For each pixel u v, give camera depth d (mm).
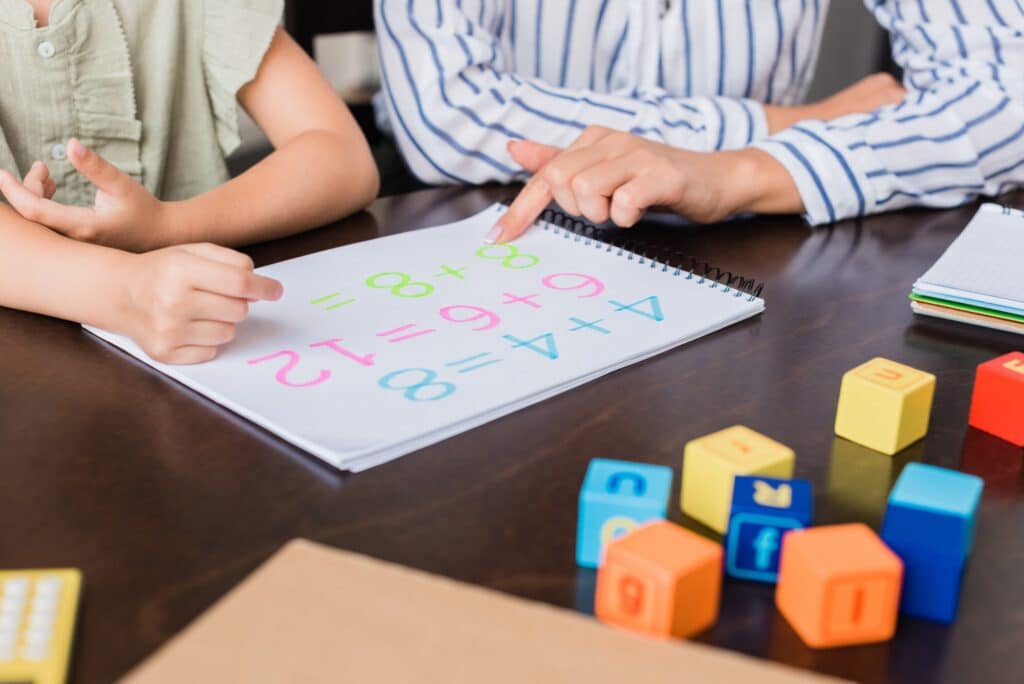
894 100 1114
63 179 895
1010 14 1024
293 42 991
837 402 535
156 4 914
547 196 800
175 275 545
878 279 743
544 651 294
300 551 338
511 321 614
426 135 978
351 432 474
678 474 459
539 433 490
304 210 813
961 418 522
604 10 1118
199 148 995
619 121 1006
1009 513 437
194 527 405
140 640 341
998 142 969
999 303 636
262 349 567
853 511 434
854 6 2191
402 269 702
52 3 846
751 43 1147
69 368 550
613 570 354
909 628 365
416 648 294
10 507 415
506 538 406
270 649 292
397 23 990
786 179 875
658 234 832
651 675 286
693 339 611
